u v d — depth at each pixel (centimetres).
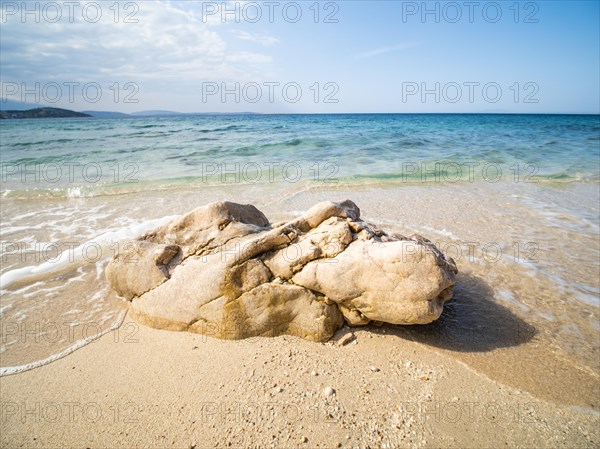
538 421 362
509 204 1084
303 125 4553
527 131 3616
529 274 660
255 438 347
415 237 596
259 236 521
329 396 390
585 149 2192
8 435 362
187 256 555
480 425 357
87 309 571
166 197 1144
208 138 2664
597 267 686
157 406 388
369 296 452
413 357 449
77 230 874
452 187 1297
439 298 465
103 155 1859
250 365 439
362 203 1083
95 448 346
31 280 646
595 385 409
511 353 459
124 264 557
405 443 339
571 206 1069
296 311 480
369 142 2395
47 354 474
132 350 477
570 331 504
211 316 491
